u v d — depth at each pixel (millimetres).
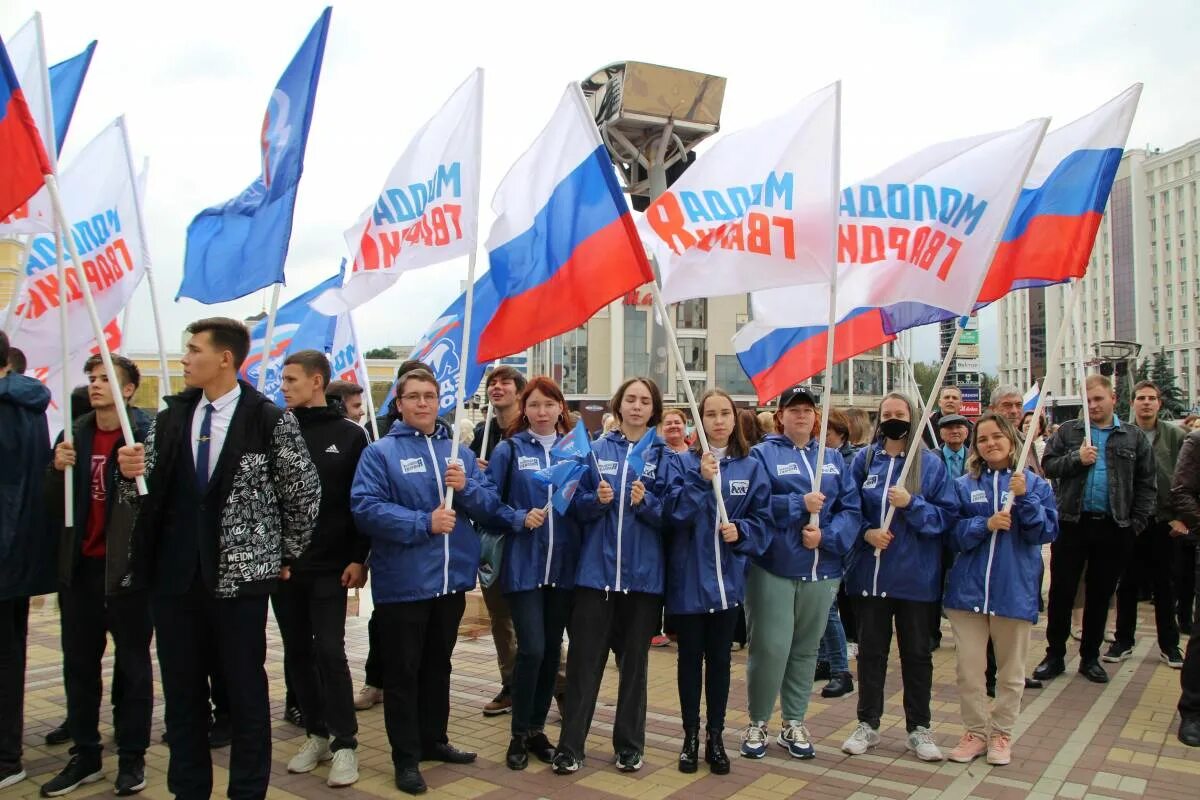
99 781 4680
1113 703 6207
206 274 5566
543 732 5160
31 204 4879
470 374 7152
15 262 5801
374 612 5188
